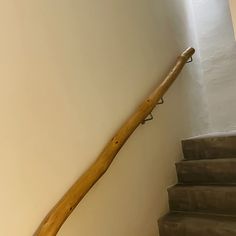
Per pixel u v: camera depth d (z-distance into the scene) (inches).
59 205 47.2
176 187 82.7
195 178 85.3
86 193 52.6
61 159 51.2
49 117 49.9
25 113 45.8
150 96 73.9
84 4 62.1
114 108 66.3
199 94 114.2
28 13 48.8
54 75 52.1
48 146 49.0
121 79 70.2
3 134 42.0
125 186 67.4
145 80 79.7
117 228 63.0
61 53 54.4
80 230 54.0
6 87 43.4
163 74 89.0
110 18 69.7
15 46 45.6
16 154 43.5
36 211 45.3
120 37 72.3
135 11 80.4
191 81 108.6
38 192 46.1
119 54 70.9
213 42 122.0
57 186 49.6
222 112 119.6
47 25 52.2
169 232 73.3
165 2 98.2
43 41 50.9
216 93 120.8
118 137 61.5
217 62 120.8
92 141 58.7
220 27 120.9
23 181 44.0
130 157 70.5
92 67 61.7
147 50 83.0
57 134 51.1
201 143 90.8
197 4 125.9
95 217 57.9
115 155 59.9
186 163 86.8
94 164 55.9
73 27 58.2
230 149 85.5
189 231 69.8
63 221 46.2
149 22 86.4
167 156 85.8
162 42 91.6
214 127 120.9
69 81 55.2
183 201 79.8
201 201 76.8
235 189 72.6
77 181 52.1
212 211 75.0
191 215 76.0
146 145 77.0
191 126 102.6
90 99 59.9
